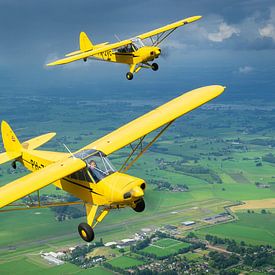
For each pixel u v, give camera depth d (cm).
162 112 2327
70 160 1862
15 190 1700
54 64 3831
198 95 2484
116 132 2169
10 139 2619
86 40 5706
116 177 1781
